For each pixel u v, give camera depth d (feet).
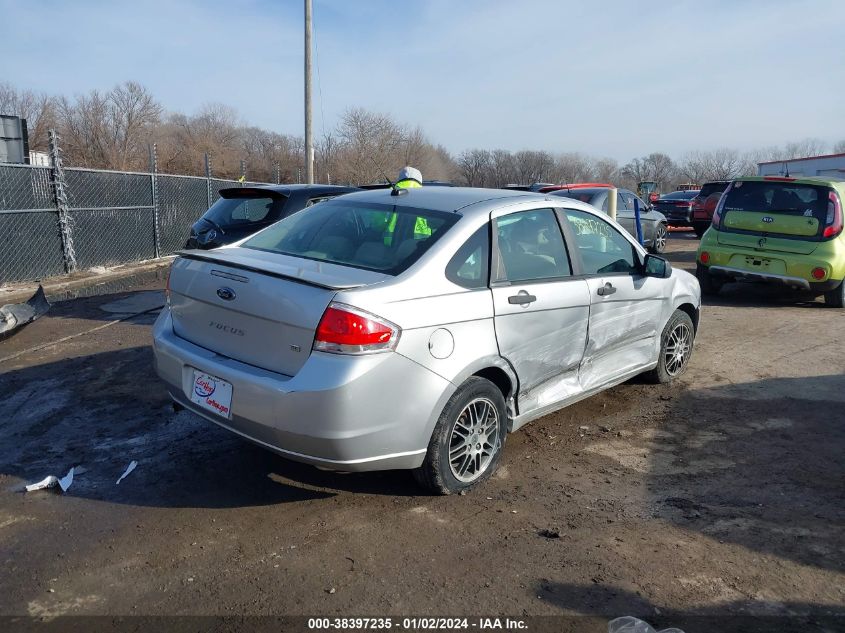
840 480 13.83
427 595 9.97
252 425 11.53
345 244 13.37
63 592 9.94
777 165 145.69
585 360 15.71
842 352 23.22
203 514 12.21
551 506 12.71
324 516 12.19
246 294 11.84
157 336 13.50
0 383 19.13
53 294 33.65
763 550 11.23
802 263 29.55
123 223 43.19
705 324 27.53
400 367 11.35
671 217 73.10
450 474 12.71
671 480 13.87
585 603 9.82
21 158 50.06
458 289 12.44
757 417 17.33
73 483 13.28
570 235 15.38
